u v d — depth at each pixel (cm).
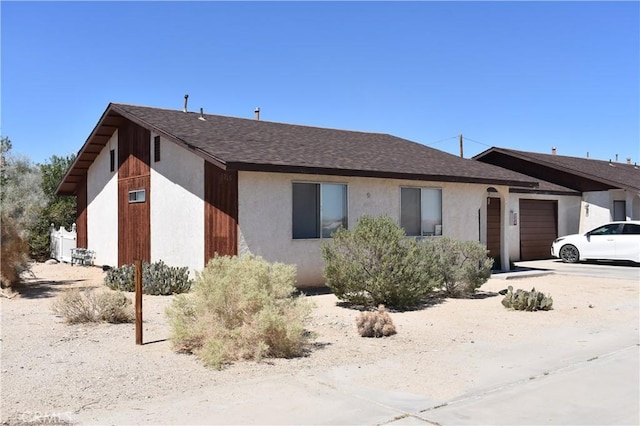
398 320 1034
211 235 1364
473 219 1753
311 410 555
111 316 972
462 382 656
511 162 2762
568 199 2541
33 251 2414
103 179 1936
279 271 852
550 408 571
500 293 1356
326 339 872
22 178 1527
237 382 645
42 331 897
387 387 634
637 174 2892
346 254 1178
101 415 537
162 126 1459
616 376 684
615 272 1869
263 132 1645
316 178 1407
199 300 800
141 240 1680
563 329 966
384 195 1536
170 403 571
